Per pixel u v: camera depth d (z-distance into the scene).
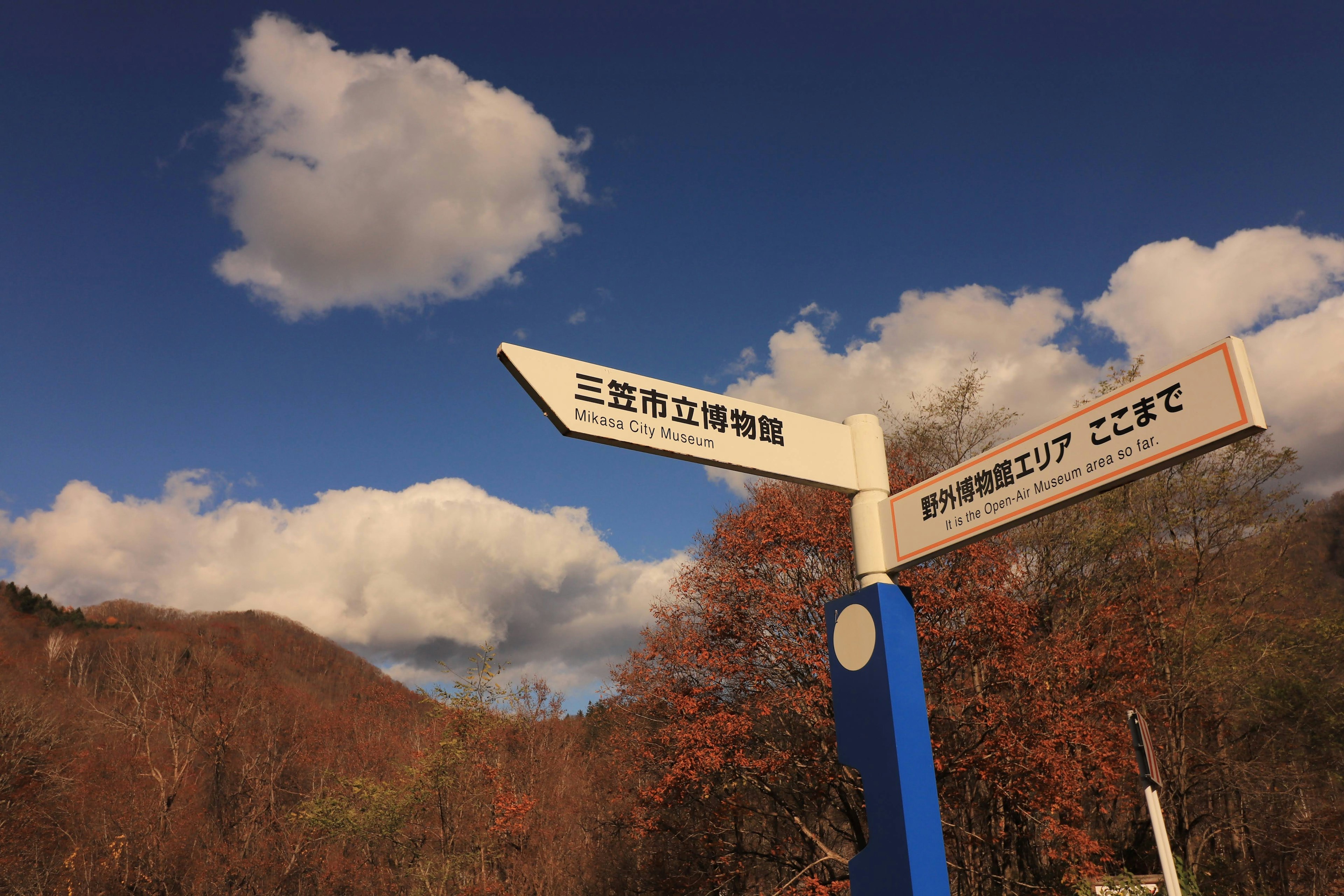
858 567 4.19
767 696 18.22
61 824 31.30
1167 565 23.53
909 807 3.41
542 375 3.63
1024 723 17.17
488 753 28.31
